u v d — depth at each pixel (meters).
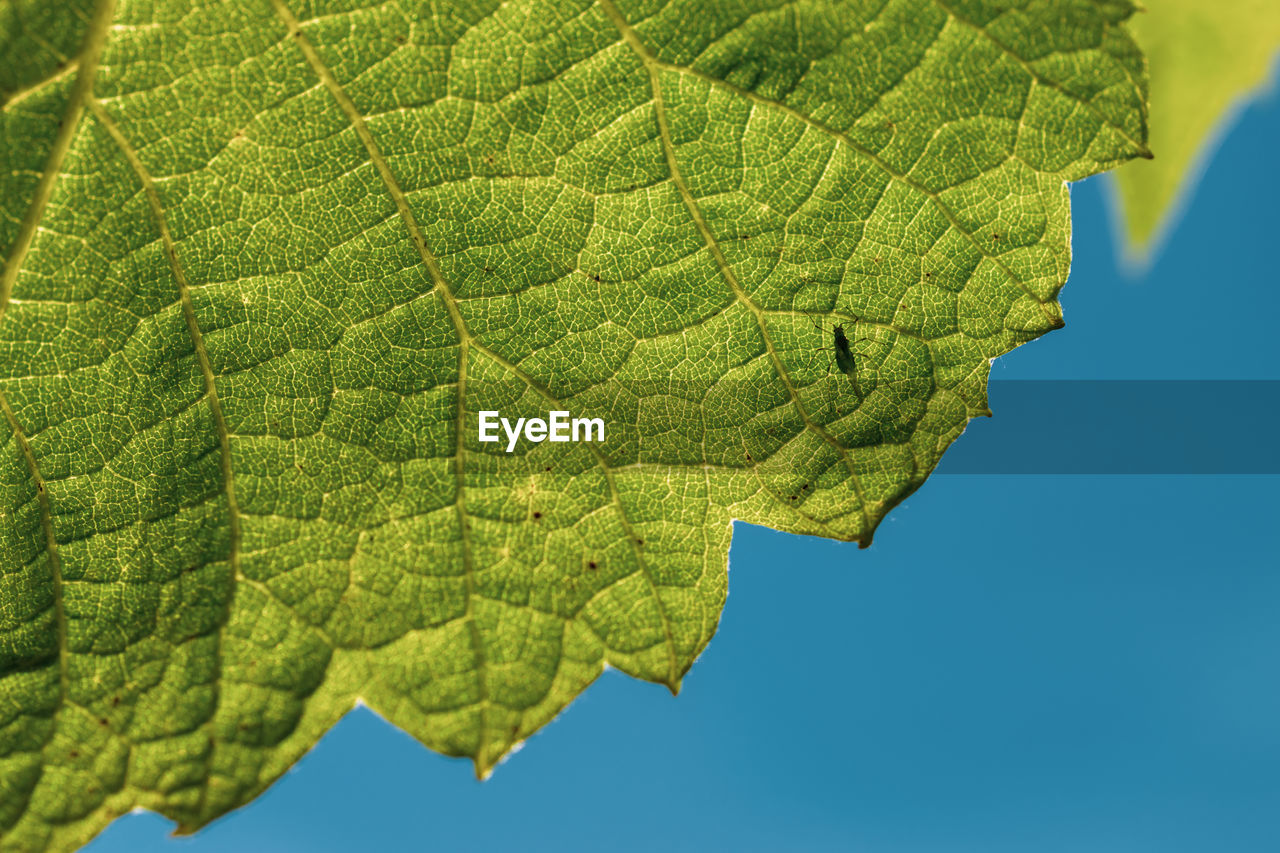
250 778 0.31
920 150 0.31
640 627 0.31
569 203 0.31
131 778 0.31
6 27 0.30
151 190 0.31
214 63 0.31
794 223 0.31
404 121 0.31
